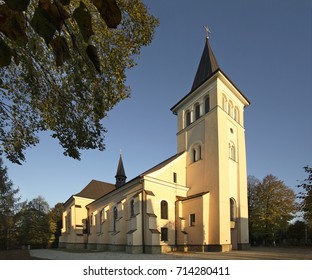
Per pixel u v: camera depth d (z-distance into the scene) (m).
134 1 8.66
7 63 1.89
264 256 22.66
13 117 9.90
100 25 7.88
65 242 51.09
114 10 1.76
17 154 10.62
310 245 47.12
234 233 31.75
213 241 28.44
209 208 29.73
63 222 52.97
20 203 58.06
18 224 58.94
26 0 1.55
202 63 40.81
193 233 29.61
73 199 50.00
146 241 28.48
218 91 32.75
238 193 32.72
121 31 8.77
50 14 1.75
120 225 33.31
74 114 9.15
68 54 1.98
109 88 8.93
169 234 30.38
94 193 53.25
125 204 33.97
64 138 9.69
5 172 44.50
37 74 7.55
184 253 26.58
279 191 46.78
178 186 33.09
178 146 38.16
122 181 60.50
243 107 38.41
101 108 7.76
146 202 29.28
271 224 45.78
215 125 31.84
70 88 8.12
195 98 36.66
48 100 8.70
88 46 1.99
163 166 33.19
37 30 1.75
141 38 9.09
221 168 30.31
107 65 8.70
